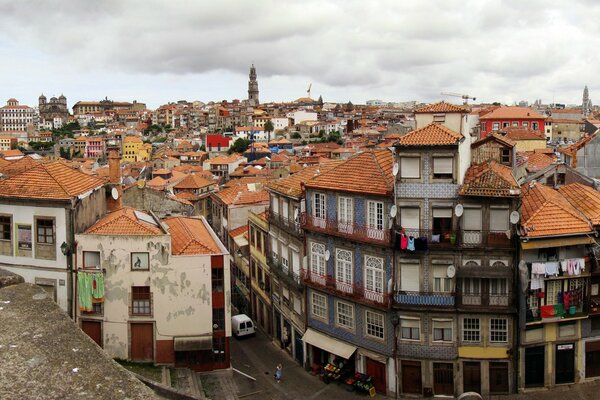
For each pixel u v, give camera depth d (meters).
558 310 40.50
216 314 44.12
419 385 42.47
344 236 44.50
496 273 39.78
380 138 183.12
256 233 62.88
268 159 167.62
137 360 43.16
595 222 41.72
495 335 40.97
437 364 41.84
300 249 49.94
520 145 110.56
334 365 46.34
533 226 39.97
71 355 9.16
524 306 39.84
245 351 53.97
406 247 40.72
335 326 46.66
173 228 49.16
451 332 41.47
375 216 43.22
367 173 45.09
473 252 40.56
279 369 46.12
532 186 46.88
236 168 159.25
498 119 149.25
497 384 41.28
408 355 42.19
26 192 42.78
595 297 41.75
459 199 40.62
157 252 42.56
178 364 43.50
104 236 42.28
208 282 43.34
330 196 46.19
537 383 41.34
